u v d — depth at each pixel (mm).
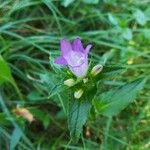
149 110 333
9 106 331
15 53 359
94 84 226
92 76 225
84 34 371
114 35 381
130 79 344
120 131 325
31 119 318
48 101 341
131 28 405
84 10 396
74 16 404
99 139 326
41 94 342
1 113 296
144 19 370
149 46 379
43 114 331
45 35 379
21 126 310
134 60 369
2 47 358
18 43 358
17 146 311
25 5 351
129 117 337
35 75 352
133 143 317
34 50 369
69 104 227
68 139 328
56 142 322
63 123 338
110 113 254
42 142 329
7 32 342
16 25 376
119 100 250
